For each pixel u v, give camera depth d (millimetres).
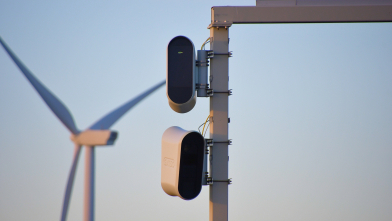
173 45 14391
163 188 15031
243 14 14953
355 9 14789
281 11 14844
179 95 14258
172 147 14398
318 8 14820
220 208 14945
